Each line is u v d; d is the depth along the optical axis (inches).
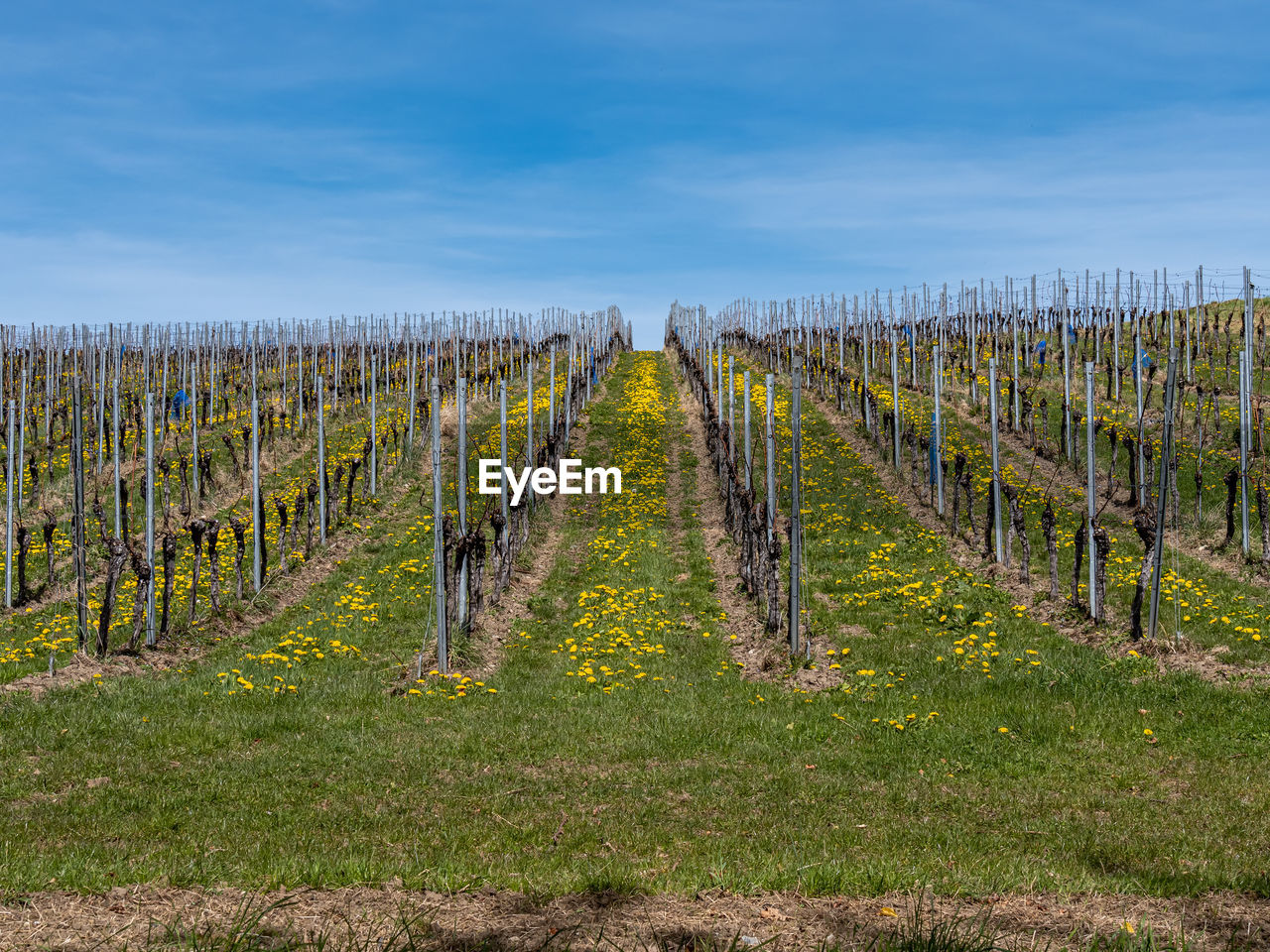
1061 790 451.2
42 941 239.5
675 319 3198.8
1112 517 1035.3
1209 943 252.4
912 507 1112.2
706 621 802.8
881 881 294.7
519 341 2500.0
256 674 649.0
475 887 292.7
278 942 242.2
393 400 1866.4
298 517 1027.3
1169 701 570.6
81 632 679.1
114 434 921.5
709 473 1360.7
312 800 433.7
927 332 2119.8
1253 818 401.7
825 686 636.7
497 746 523.8
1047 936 255.6
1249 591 789.2
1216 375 1621.6
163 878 292.2
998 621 748.0
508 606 848.9
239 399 1870.1
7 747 498.9
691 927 259.1
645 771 486.3
